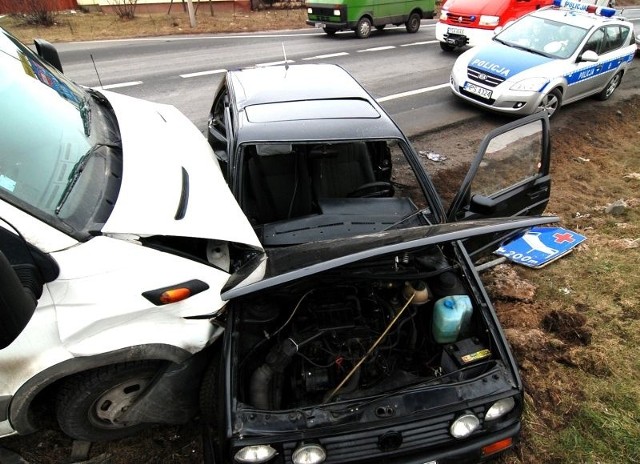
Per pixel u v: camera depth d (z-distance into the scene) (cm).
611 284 436
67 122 301
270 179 339
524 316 398
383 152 355
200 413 309
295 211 342
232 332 248
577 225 550
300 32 1509
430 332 274
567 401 327
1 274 187
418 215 323
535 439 303
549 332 385
